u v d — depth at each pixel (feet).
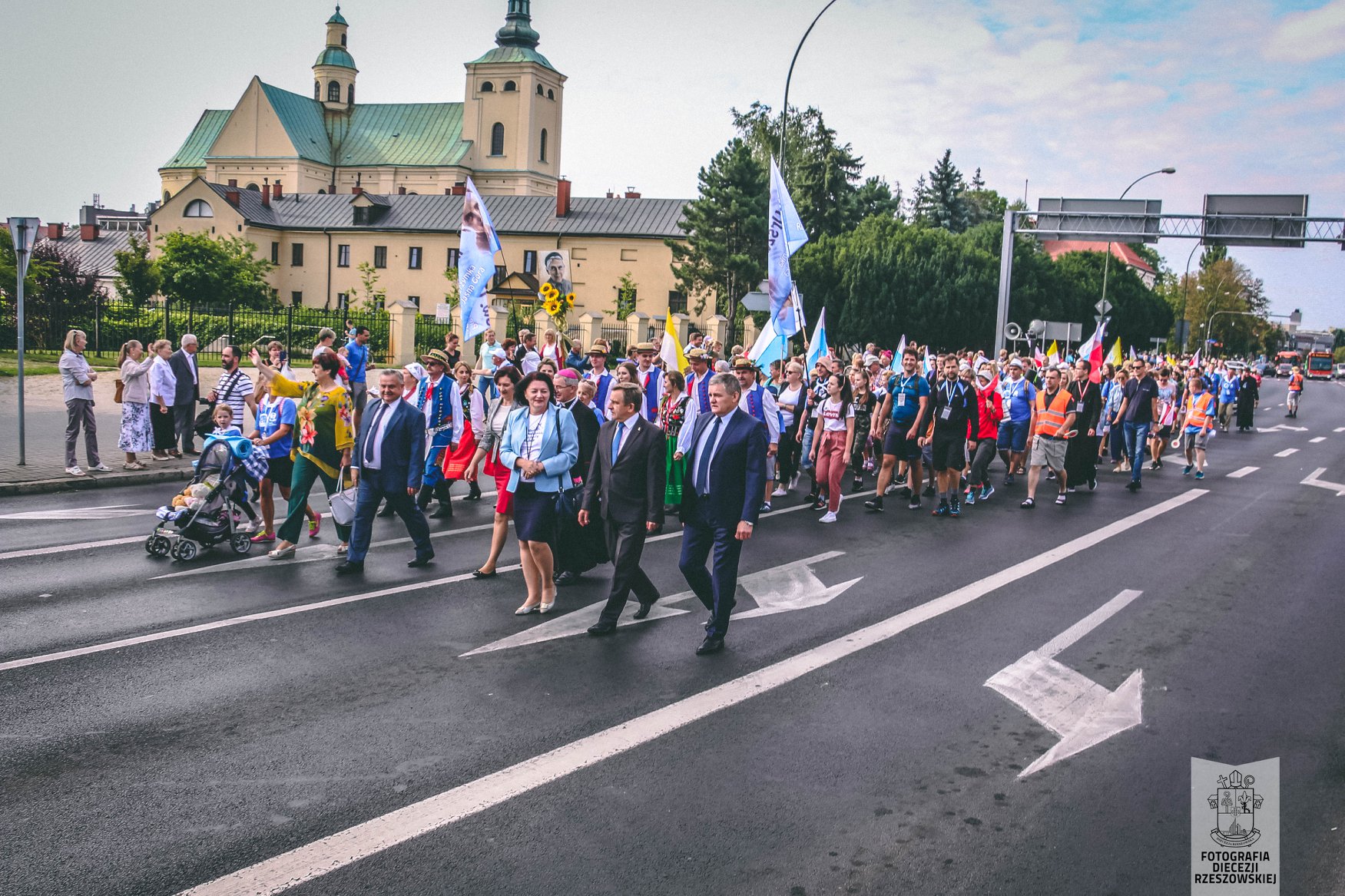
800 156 222.89
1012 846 14.42
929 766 17.04
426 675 20.84
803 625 25.25
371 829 14.38
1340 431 102.01
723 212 191.93
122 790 15.35
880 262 164.96
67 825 14.26
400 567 30.32
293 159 307.17
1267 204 104.58
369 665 21.36
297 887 12.87
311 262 251.19
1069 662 22.81
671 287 230.68
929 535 37.91
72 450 43.91
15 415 62.49
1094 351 64.39
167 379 48.80
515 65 304.50
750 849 14.12
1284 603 28.68
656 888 13.07
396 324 111.96
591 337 126.11
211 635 22.94
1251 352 443.73
